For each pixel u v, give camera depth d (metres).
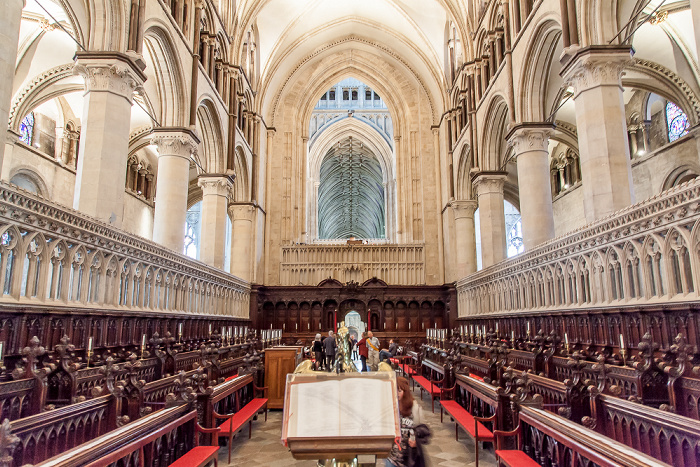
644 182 25.75
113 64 12.01
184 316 14.61
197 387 7.18
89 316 9.34
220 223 21.58
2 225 7.43
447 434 9.50
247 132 26.92
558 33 15.30
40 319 8.03
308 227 39.94
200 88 18.64
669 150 23.80
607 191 11.52
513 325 16.31
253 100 28.16
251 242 26.70
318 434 3.00
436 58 29.06
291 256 29.31
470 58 23.92
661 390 6.14
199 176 21.64
